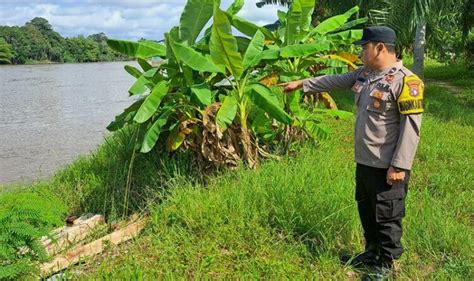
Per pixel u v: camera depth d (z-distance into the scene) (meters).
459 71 20.27
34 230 3.75
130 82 31.69
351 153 6.79
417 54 13.33
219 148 5.52
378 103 3.34
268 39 7.11
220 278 3.66
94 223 5.27
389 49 3.33
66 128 13.77
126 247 4.32
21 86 28.73
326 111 6.49
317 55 7.36
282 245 4.02
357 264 3.78
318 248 3.99
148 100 5.32
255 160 5.77
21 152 10.77
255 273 3.66
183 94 5.66
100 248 4.33
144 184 5.78
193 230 4.32
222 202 4.58
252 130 6.02
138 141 6.00
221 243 4.10
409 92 3.22
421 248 3.99
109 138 7.75
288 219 4.30
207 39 6.50
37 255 3.93
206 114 5.43
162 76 5.96
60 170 7.39
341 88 3.80
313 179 4.95
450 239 3.99
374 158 3.39
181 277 3.63
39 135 12.75
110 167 6.52
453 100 12.35
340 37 6.71
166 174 5.70
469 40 19.56
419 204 4.68
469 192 5.32
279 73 6.25
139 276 3.58
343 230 4.16
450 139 7.62
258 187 4.75
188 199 4.66
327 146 6.71
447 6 11.98
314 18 16.12
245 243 4.09
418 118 3.23
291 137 6.46
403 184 3.40
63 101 20.55
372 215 3.67
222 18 5.14
